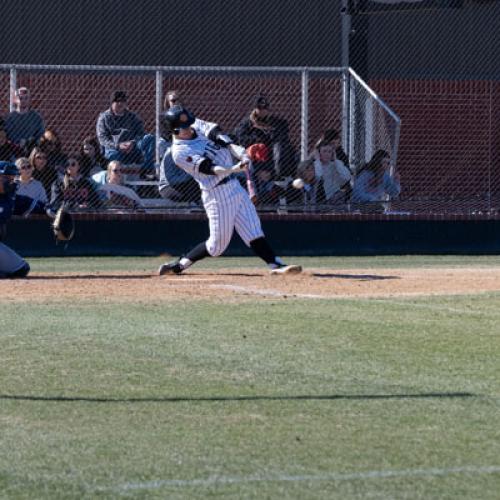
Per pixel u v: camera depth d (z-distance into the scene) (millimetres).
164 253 61469
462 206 68812
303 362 27234
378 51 70625
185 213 61812
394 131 65375
